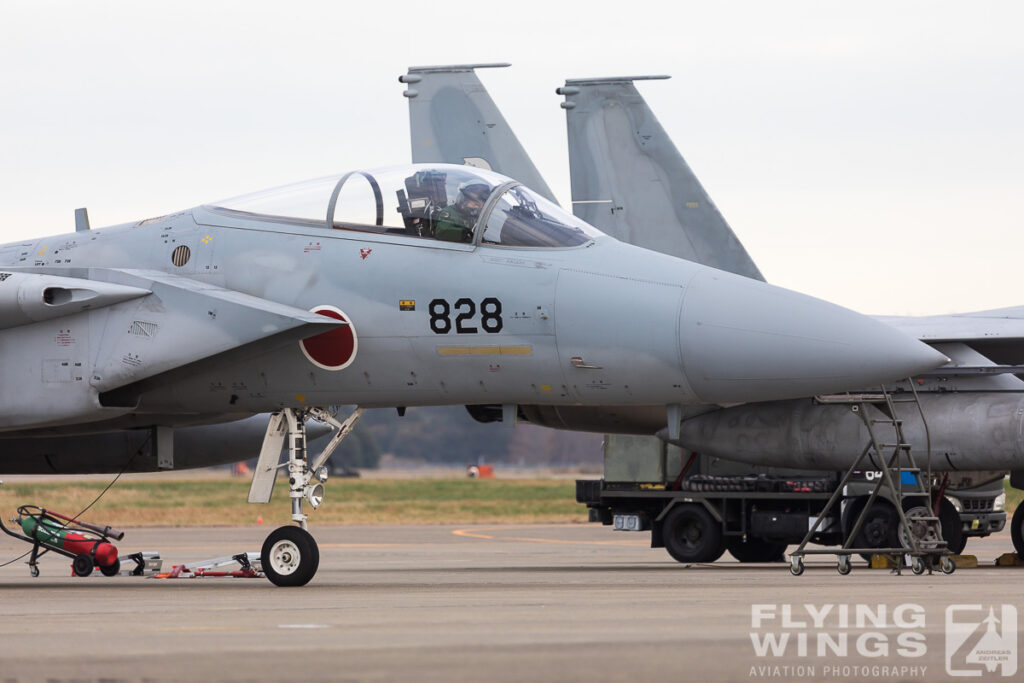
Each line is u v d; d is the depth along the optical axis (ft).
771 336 151.43
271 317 156.87
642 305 154.30
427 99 283.59
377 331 160.76
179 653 84.17
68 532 190.08
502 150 281.33
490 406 211.20
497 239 161.27
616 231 266.36
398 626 100.17
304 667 77.41
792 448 220.23
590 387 156.66
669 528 228.43
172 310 161.07
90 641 91.86
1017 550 229.04
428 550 283.59
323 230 165.99
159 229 173.27
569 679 72.49
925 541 178.50
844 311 156.04
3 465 214.48
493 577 178.50
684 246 263.70
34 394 164.55
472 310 158.10
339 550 284.00
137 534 369.71
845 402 184.96
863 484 216.74
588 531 393.91
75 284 163.94
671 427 161.07
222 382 167.94
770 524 221.66
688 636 91.56
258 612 115.65
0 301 163.63
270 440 168.45
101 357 162.20
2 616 114.01
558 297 156.04
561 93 269.85
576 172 269.23
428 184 165.99
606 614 108.47
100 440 211.41
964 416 213.87
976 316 247.09
